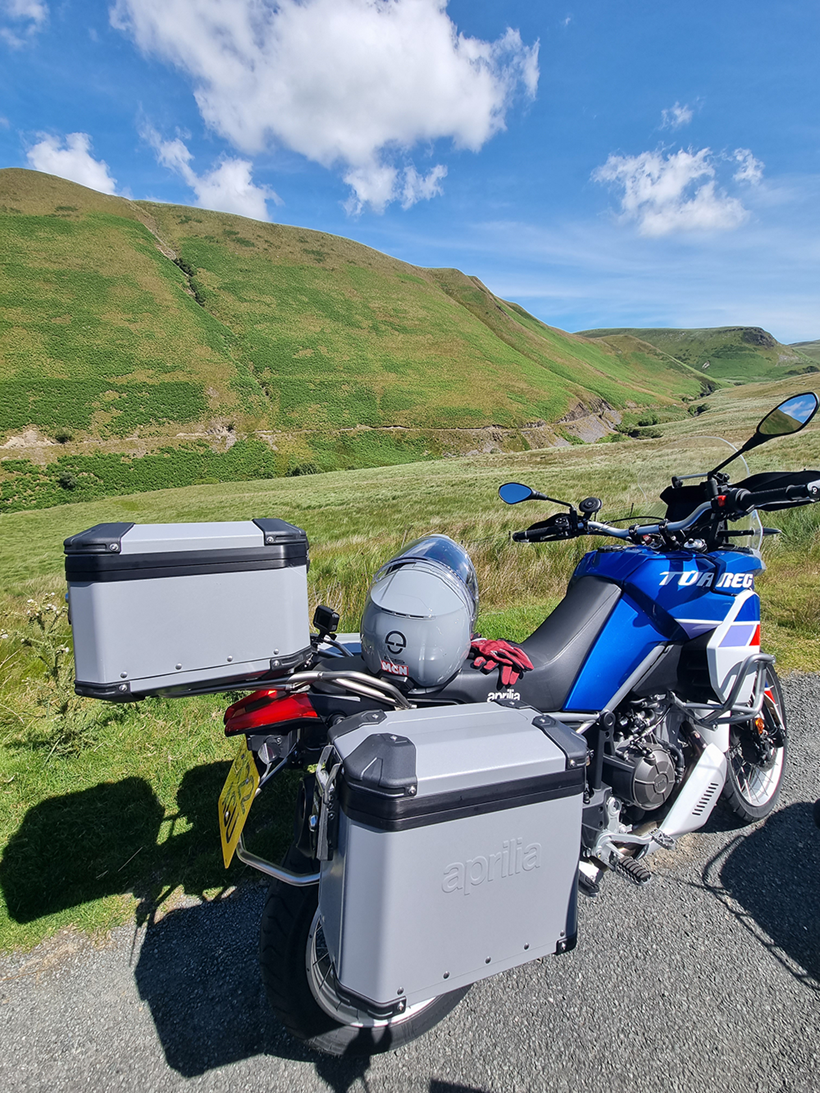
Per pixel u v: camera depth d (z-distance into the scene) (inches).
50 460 3553.2
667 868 105.7
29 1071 69.5
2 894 95.7
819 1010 78.5
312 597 242.4
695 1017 77.2
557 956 86.6
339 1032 68.9
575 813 64.8
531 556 307.6
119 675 62.0
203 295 5885.8
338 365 5334.6
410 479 2374.5
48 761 131.0
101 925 91.0
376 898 55.1
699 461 135.3
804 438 1170.0
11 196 6358.3
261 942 68.2
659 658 96.7
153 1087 68.1
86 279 5433.1
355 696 74.9
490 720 69.6
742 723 114.3
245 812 69.8
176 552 63.1
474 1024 75.9
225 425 4293.8
